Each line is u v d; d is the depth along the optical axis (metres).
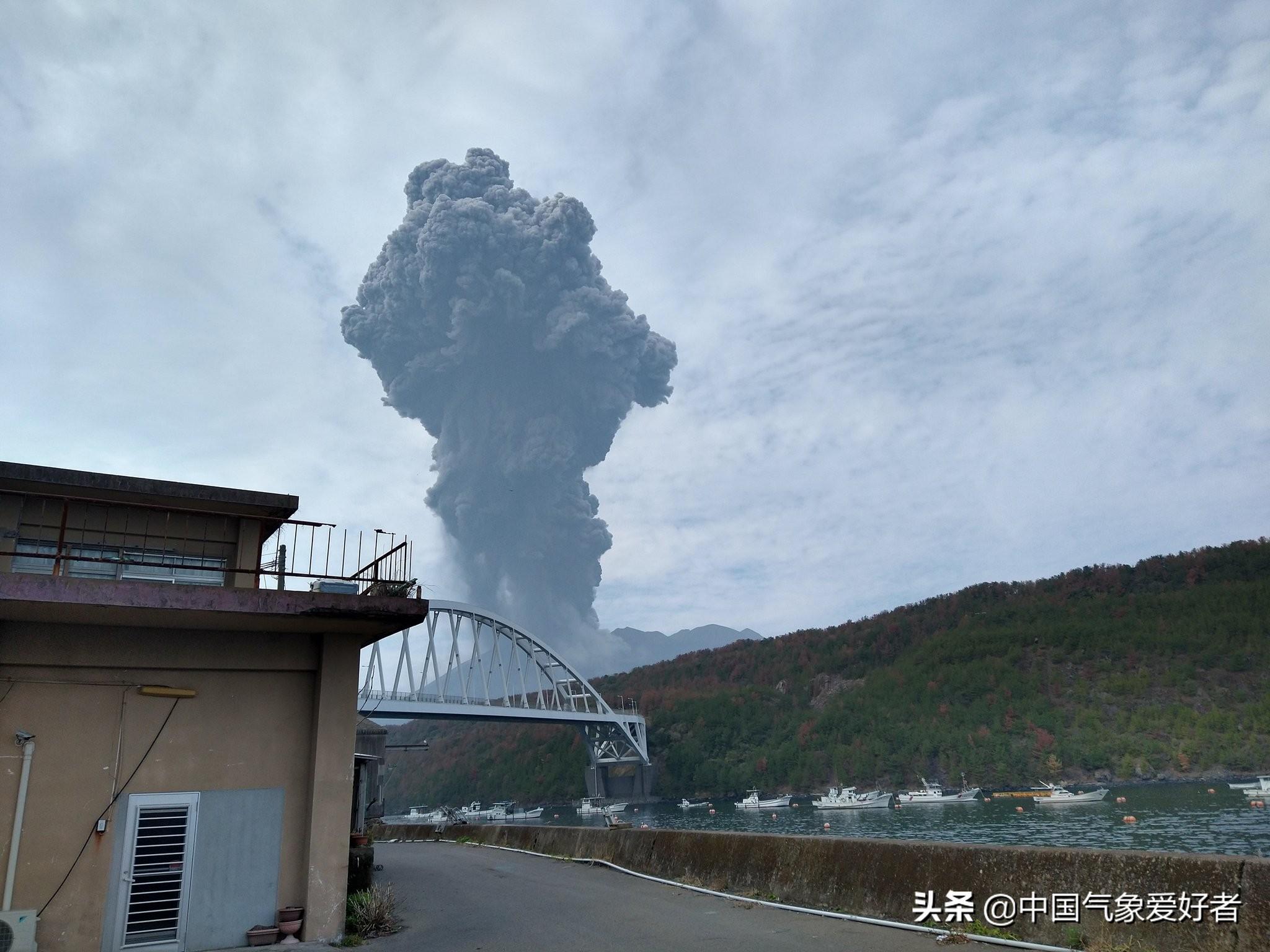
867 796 110.75
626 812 132.25
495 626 142.25
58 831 11.16
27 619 11.34
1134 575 158.62
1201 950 7.17
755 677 176.50
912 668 145.25
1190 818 70.25
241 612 11.46
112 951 11.15
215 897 11.94
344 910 12.41
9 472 13.13
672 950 10.02
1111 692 121.62
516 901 15.21
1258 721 106.94
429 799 181.38
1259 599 129.12
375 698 110.12
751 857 13.99
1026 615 153.00
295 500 14.71
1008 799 106.12
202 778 12.20
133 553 13.88
